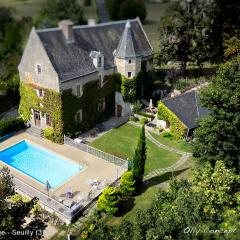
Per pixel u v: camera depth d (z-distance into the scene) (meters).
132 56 52.81
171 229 24.28
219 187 27.73
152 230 24.16
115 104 56.97
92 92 51.56
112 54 54.25
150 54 58.88
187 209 25.91
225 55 64.75
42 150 47.28
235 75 33.28
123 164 42.12
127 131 52.00
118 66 53.81
